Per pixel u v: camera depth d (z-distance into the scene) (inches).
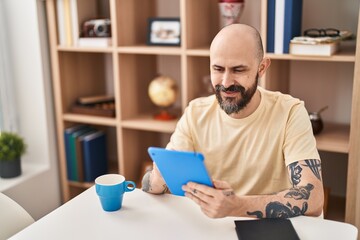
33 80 103.4
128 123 99.3
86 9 103.0
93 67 113.6
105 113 103.2
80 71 109.7
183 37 90.0
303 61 97.2
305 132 60.6
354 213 83.1
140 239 48.6
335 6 91.6
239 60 56.2
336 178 100.2
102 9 109.5
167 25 96.3
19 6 100.3
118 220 52.7
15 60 103.8
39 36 100.6
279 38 83.7
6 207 61.3
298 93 99.3
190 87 93.9
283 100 64.4
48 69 104.2
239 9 90.2
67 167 108.4
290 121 62.2
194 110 68.3
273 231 48.7
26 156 108.8
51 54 102.7
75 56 108.0
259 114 63.7
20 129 107.8
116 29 95.1
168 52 91.7
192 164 47.8
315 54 81.0
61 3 100.0
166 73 110.3
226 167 66.1
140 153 109.3
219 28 101.9
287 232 48.5
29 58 102.5
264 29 84.2
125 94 101.0
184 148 66.9
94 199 58.4
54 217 53.7
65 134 106.6
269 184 64.6
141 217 53.4
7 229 60.3
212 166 66.9
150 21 97.8
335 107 96.7
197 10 93.8
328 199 95.5
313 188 54.3
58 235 49.7
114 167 115.8
